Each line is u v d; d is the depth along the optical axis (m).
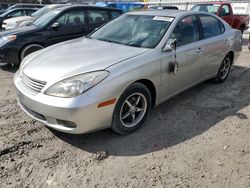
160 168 2.88
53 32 6.86
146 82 3.60
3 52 6.24
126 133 3.49
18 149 3.14
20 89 3.28
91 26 7.61
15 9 14.31
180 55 4.00
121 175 2.77
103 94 2.96
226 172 2.84
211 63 4.95
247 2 16.86
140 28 4.17
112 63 3.21
